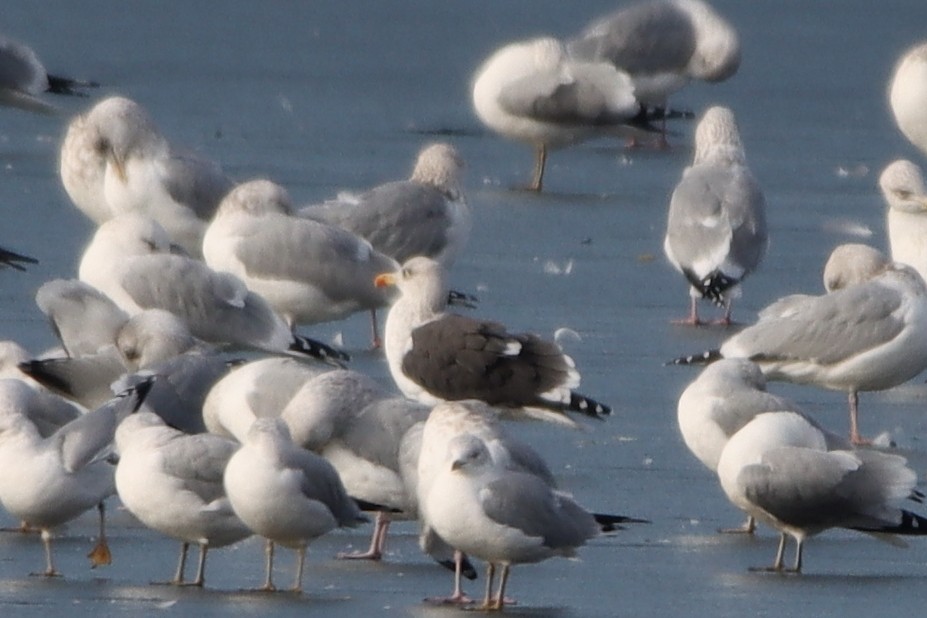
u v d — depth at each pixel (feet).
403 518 44.62
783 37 136.87
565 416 50.03
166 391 45.85
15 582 40.68
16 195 78.64
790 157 94.32
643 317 64.95
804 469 42.27
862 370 53.52
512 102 84.84
